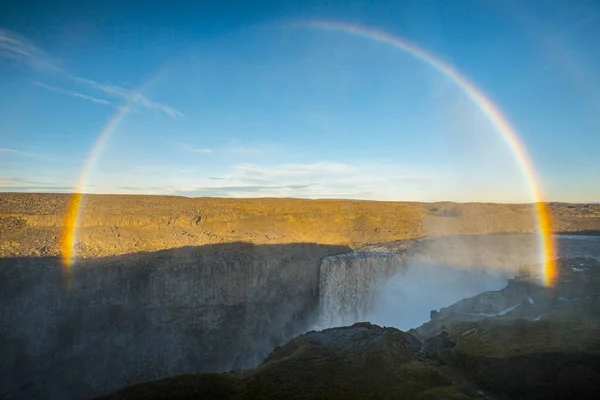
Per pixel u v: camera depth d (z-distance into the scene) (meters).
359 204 107.31
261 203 100.50
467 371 24.00
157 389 21.72
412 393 20.67
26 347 46.72
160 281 53.25
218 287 56.31
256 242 75.25
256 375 23.41
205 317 54.94
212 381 22.80
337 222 93.75
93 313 50.22
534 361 22.75
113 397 21.00
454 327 30.25
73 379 46.97
